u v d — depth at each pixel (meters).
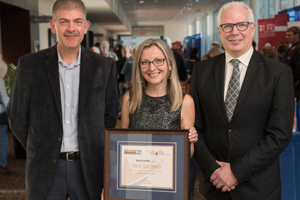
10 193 3.65
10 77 5.67
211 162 1.90
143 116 1.88
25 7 8.12
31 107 1.90
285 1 10.57
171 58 1.82
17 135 1.96
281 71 1.81
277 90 1.80
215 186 1.94
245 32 1.84
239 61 1.91
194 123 2.04
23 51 8.42
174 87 1.86
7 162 4.86
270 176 1.86
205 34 23.59
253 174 1.79
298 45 5.01
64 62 1.92
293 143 2.59
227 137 1.88
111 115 2.09
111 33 28.89
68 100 1.94
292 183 2.63
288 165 2.62
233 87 1.89
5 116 4.22
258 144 1.81
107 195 1.64
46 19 8.97
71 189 1.96
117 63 7.48
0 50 8.42
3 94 4.24
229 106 1.89
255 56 1.90
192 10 20.81
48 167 1.90
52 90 1.89
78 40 1.86
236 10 1.85
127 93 1.96
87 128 1.92
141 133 1.62
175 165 1.60
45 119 1.89
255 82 1.84
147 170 1.62
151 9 20.31
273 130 1.79
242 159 1.79
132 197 1.63
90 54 2.01
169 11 21.45
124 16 21.41
